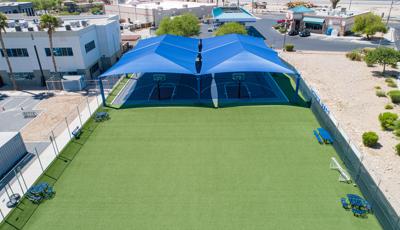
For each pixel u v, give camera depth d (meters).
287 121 30.27
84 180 22.16
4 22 37.41
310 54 58.56
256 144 26.38
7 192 20.81
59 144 27.52
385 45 62.56
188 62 38.38
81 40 42.31
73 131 28.55
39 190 20.50
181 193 20.64
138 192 20.81
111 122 30.95
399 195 20.69
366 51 56.31
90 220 18.61
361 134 28.50
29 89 42.12
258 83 40.91
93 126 30.12
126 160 24.47
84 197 20.50
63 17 56.12
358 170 20.72
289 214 18.72
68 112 34.31
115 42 53.59
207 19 92.94
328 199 19.84
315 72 47.75
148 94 38.06
